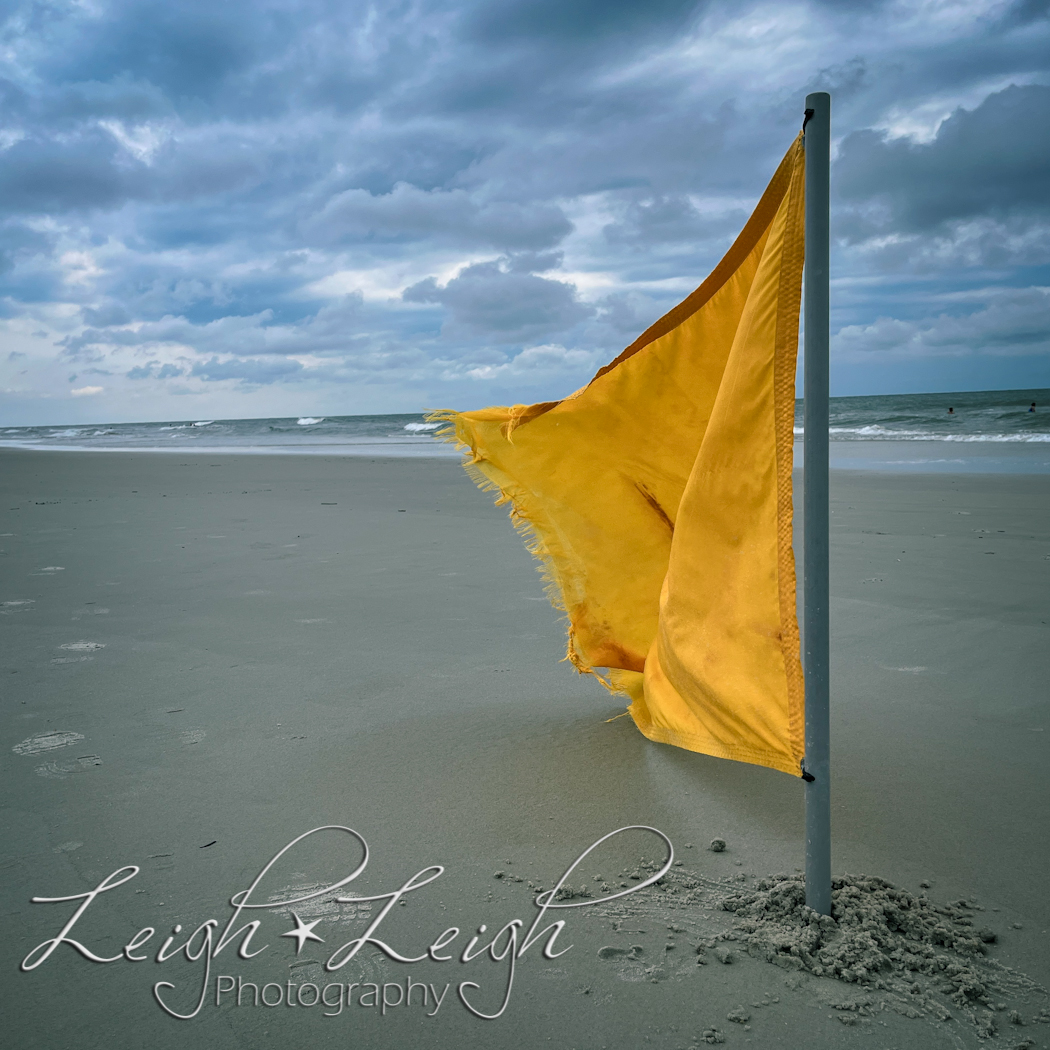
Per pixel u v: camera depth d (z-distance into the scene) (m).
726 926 1.81
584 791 2.49
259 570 5.94
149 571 5.92
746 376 1.94
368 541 7.23
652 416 2.56
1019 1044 1.45
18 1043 1.50
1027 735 2.86
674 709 2.45
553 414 2.63
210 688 3.44
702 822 2.29
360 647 4.02
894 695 3.28
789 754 1.91
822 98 1.56
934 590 4.95
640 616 2.79
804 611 1.75
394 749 2.81
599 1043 1.48
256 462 19.98
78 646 4.05
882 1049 1.44
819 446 1.65
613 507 2.72
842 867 2.05
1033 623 4.19
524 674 3.61
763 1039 1.48
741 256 2.24
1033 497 9.48
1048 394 60.34
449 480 13.72
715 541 2.08
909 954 1.69
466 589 5.27
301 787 2.53
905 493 10.30
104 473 16.34
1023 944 1.73
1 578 5.68
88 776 2.61
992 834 2.20
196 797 2.47
